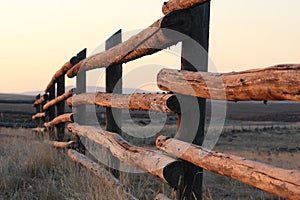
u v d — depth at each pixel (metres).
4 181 4.61
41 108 13.05
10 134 11.51
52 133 8.53
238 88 1.96
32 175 5.12
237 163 2.01
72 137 7.10
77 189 4.07
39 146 6.66
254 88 1.82
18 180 4.75
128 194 3.57
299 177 1.58
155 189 4.35
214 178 6.11
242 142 14.35
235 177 2.00
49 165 5.42
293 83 1.57
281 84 1.63
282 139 16.92
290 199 1.59
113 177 4.09
